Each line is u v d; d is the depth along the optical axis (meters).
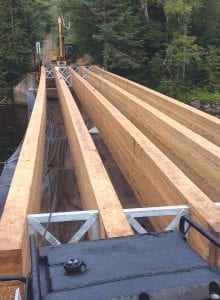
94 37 26.64
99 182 5.10
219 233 3.80
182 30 27.70
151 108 9.38
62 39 27.80
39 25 33.91
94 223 4.30
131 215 4.28
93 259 2.50
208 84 27.78
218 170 5.70
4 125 25.81
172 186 5.00
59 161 10.70
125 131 7.62
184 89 27.44
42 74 21.36
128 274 2.28
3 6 31.02
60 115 17.19
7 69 31.34
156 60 27.56
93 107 12.28
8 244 3.48
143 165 6.38
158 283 2.15
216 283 2.00
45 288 2.19
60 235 7.11
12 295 3.47
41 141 8.45
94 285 2.17
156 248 2.64
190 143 6.73
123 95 11.87
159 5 29.00
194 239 4.19
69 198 8.84
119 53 26.95
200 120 8.73
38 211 6.43
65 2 30.44
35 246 2.58
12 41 30.97
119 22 26.75
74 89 19.61
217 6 29.36
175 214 4.39
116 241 2.79
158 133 8.52
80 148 6.72
